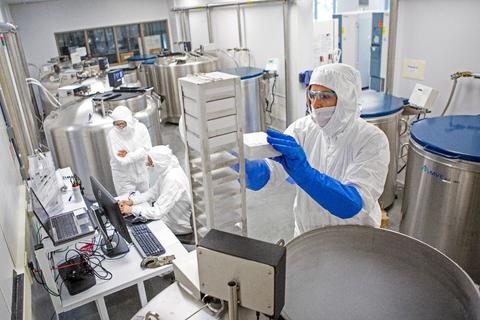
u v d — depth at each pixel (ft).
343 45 16.21
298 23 13.76
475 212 6.22
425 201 6.86
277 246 2.12
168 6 26.45
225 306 2.59
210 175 2.84
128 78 18.67
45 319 6.21
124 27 26.08
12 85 9.62
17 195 6.93
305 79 14.24
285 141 3.57
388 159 4.50
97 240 7.00
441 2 8.32
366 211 4.18
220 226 3.05
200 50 19.66
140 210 7.82
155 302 3.03
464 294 2.12
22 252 5.18
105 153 11.41
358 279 2.43
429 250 2.38
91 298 5.78
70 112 12.01
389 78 9.86
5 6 20.49
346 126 4.52
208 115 2.68
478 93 8.07
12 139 8.72
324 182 3.70
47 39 24.11
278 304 2.09
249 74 14.69
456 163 6.09
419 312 2.17
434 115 9.18
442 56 8.60
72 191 7.42
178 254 6.57
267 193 11.82
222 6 18.04
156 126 13.29
